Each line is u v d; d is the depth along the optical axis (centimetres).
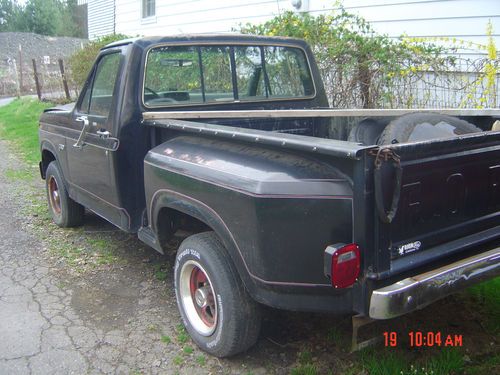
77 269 464
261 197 263
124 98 387
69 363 326
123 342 349
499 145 296
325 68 698
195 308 347
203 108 431
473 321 362
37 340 350
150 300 407
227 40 438
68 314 386
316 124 493
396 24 714
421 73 651
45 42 3672
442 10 661
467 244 287
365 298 252
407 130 330
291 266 265
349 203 248
